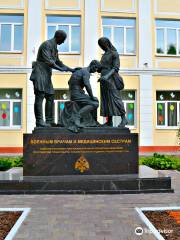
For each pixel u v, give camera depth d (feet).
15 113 53.78
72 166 22.13
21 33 53.98
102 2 54.90
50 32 54.19
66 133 22.29
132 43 55.77
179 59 56.13
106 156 22.41
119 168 22.48
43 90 23.30
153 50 55.62
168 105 55.98
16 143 52.85
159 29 56.39
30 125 52.75
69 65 53.83
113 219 14.93
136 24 55.62
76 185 20.33
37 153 22.09
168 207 16.81
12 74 53.16
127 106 55.16
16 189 20.25
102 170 22.29
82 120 23.32
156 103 55.77
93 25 54.34
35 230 13.41
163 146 54.90
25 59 53.36
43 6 53.88
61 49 54.08
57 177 21.36
